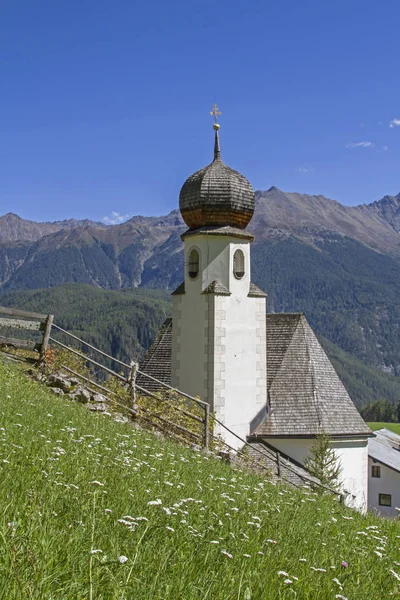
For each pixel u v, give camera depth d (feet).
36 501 20.68
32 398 48.80
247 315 99.86
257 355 100.53
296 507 34.53
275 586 18.80
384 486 181.47
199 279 98.68
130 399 64.69
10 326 65.51
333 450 99.71
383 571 24.27
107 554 17.78
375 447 190.90
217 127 102.78
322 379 105.29
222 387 96.53
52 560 16.17
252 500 32.40
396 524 40.81
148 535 19.95
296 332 109.29
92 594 14.98
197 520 24.12
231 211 99.19
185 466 38.55
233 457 65.26
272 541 22.02
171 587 16.66
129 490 25.30
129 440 41.19
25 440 29.91
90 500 22.36
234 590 17.54
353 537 30.04
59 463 26.86
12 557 15.38
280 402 102.27
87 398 60.90
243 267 100.48
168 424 65.72
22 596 14.19
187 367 99.40
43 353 66.23
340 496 64.85
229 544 21.61
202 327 97.81
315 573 20.97
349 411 104.01
